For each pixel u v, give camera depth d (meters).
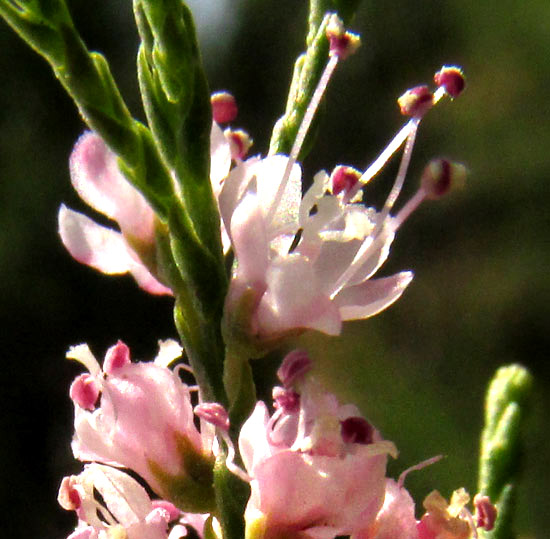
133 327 0.13
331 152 0.15
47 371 0.12
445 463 0.12
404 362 0.14
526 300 0.15
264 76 0.15
